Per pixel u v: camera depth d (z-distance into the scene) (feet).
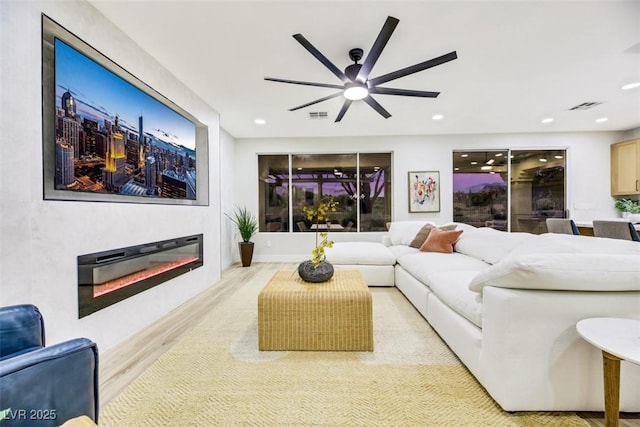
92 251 6.02
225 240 15.71
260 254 17.66
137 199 7.58
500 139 16.58
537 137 16.42
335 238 17.58
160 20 6.52
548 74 9.21
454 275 7.04
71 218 5.53
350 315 6.20
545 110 12.64
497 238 8.94
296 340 6.23
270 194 17.85
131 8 6.13
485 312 4.62
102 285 6.28
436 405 4.46
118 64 6.82
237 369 5.52
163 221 8.57
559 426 4.00
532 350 4.16
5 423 2.26
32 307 3.43
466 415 4.24
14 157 4.56
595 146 16.16
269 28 6.82
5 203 4.45
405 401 4.56
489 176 17.03
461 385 4.97
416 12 6.29
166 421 4.16
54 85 5.25
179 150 9.70
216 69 8.80
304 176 17.79
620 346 3.16
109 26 6.53
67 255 5.45
